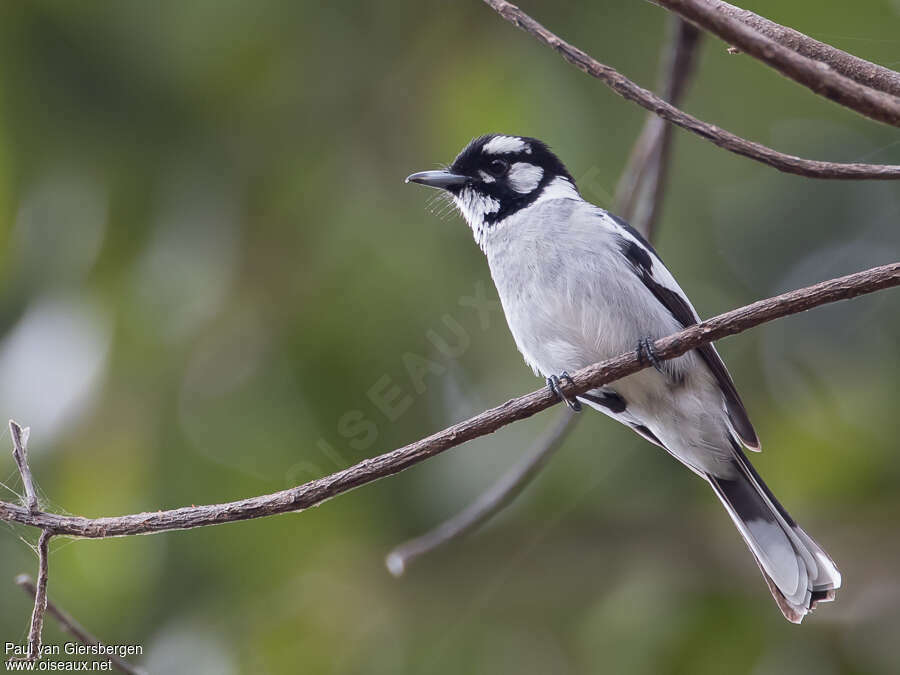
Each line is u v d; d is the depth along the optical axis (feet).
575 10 35.60
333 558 34.68
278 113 35.83
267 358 34.14
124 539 32.71
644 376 27.32
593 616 34.53
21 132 34.14
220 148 35.50
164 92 35.01
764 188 38.99
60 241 33.99
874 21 32.04
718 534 35.88
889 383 38.22
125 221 34.53
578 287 27.50
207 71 34.96
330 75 36.17
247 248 35.01
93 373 32.76
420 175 31.63
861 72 19.92
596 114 35.06
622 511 36.37
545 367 28.71
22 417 31.99
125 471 32.30
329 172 35.68
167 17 34.24
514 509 36.01
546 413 35.35
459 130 35.50
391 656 34.17
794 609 26.55
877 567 35.32
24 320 33.17
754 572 34.78
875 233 41.32
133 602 32.73
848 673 32.83
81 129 34.55
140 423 32.76
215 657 32.94
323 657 33.81
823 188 39.50
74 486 31.94
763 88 35.73
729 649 33.42
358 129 35.96
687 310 28.63
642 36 35.12
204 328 33.94
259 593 34.06
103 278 34.01
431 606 35.14
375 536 34.71
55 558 32.42
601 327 27.50
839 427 37.55
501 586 35.50
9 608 31.91
